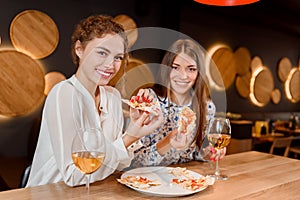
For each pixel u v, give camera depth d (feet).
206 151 4.91
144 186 3.58
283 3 15.57
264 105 19.04
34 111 10.98
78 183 3.64
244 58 17.61
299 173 4.61
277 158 5.59
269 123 18.04
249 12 15.64
